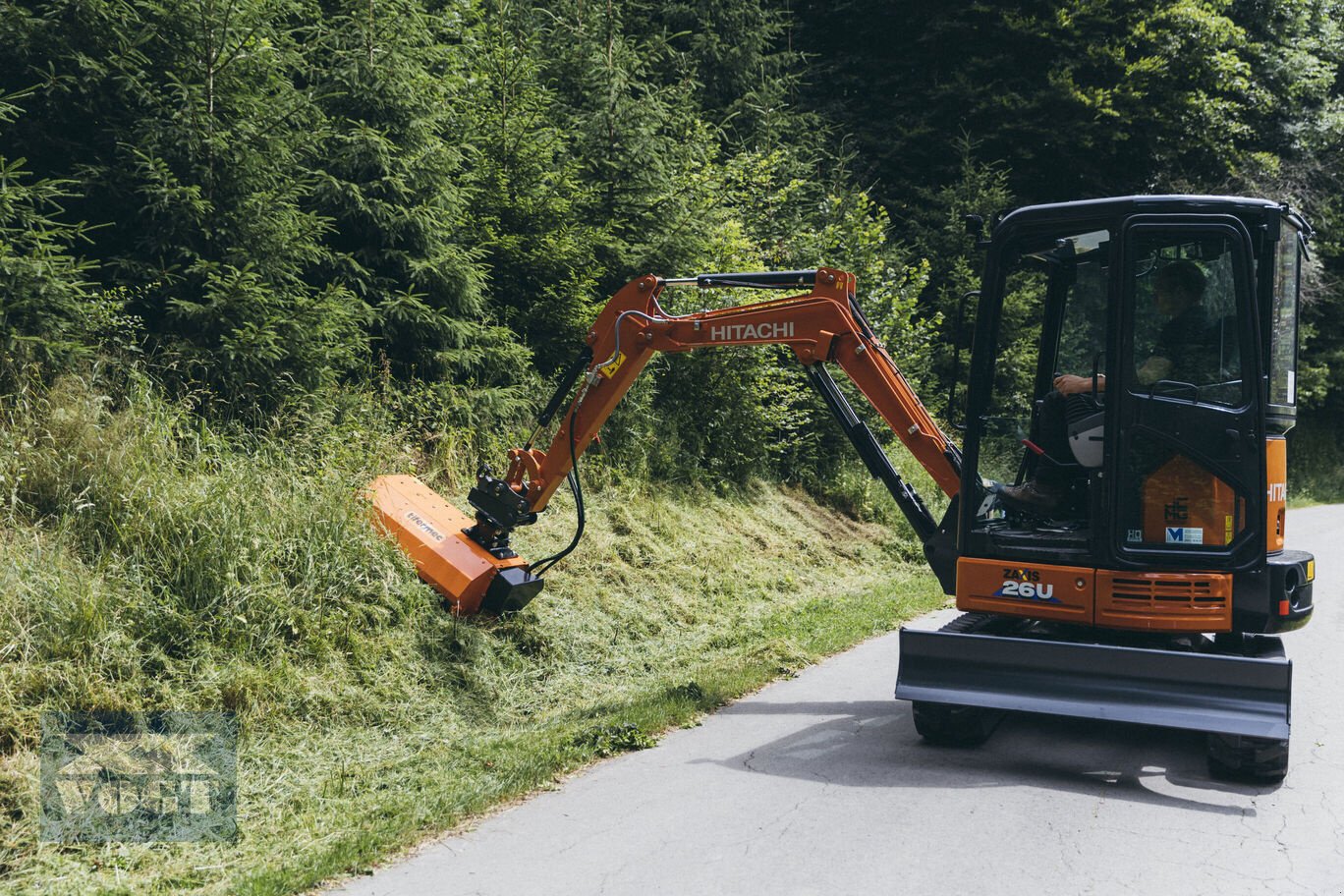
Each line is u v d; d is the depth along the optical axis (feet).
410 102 28.81
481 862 13.70
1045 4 71.41
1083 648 17.46
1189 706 16.79
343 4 29.22
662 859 13.87
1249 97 79.61
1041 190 75.15
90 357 21.25
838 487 45.52
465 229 32.22
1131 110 70.85
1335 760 18.49
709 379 39.88
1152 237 17.67
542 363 34.53
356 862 13.43
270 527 20.68
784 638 27.78
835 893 12.91
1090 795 16.66
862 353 21.65
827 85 74.18
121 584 17.89
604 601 27.27
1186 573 17.48
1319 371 92.27
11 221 21.62
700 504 37.50
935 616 32.48
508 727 20.25
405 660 20.85
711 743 19.34
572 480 23.91
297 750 17.28
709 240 40.11
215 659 18.08
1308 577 18.63
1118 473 17.78
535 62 36.91
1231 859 14.14
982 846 14.47
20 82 22.40
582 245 34.78
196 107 23.31
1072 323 19.31
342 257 27.17
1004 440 19.77
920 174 71.00
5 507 18.17
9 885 12.25
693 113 51.03
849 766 17.95
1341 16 94.27
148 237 23.06
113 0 22.88
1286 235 18.53
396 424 28.14
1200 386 17.48
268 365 24.11
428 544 23.04
